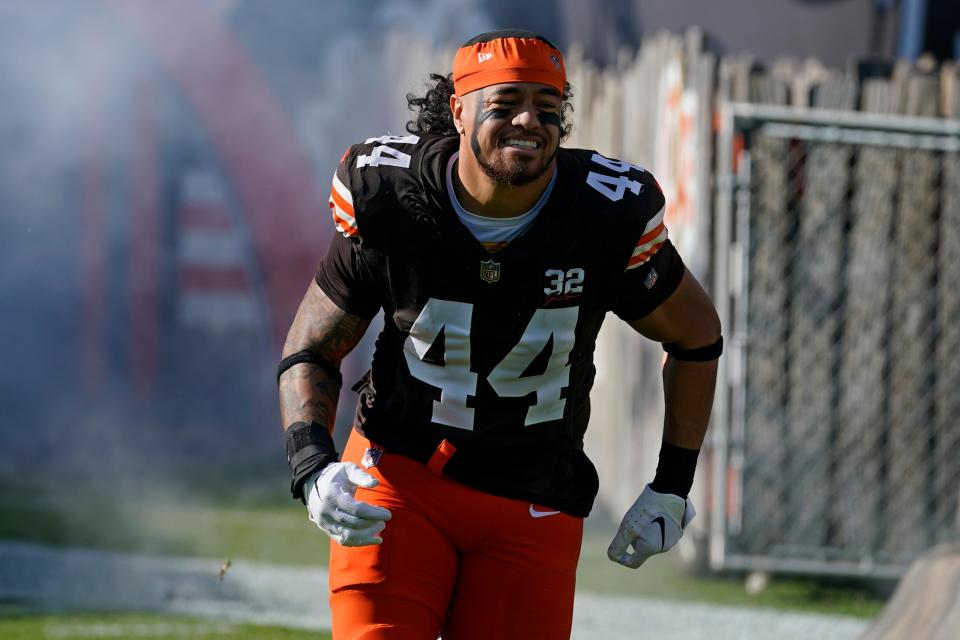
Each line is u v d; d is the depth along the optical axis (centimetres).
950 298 2523
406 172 1006
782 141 2514
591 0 4141
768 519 2511
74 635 1930
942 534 2522
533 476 1064
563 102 1045
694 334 1112
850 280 2525
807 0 3934
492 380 1032
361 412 1101
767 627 2186
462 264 998
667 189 2769
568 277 1010
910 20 3834
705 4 4022
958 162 2519
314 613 2180
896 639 1684
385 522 1056
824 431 2520
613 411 3142
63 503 3153
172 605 2200
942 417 2525
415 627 1041
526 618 1070
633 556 1142
